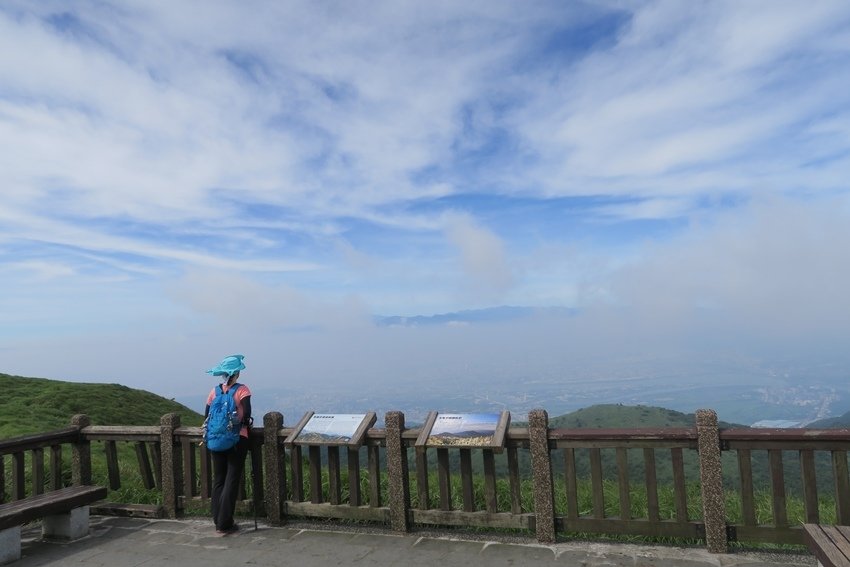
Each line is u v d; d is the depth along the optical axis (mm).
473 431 5180
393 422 5395
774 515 4402
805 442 4320
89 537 5789
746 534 4473
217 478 5754
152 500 7008
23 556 5293
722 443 4559
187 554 5168
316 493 5805
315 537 5422
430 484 7492
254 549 5199
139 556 5180
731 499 6930
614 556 4566
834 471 4250
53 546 5551
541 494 4941
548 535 4918
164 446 6406
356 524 5699
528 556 4664
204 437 5727
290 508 5852
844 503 4211
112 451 7262
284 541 5371
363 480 7371
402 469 5387
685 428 4672
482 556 4719
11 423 11078
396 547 5039
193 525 6027
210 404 5730
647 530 4715
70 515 5703
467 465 5234
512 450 5176
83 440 6969
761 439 4434
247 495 6910
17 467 6305
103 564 5023
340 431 5680
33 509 5227
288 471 8727
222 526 5648
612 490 7492
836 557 3291
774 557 4383
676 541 4812
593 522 4859
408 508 5430
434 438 5219
